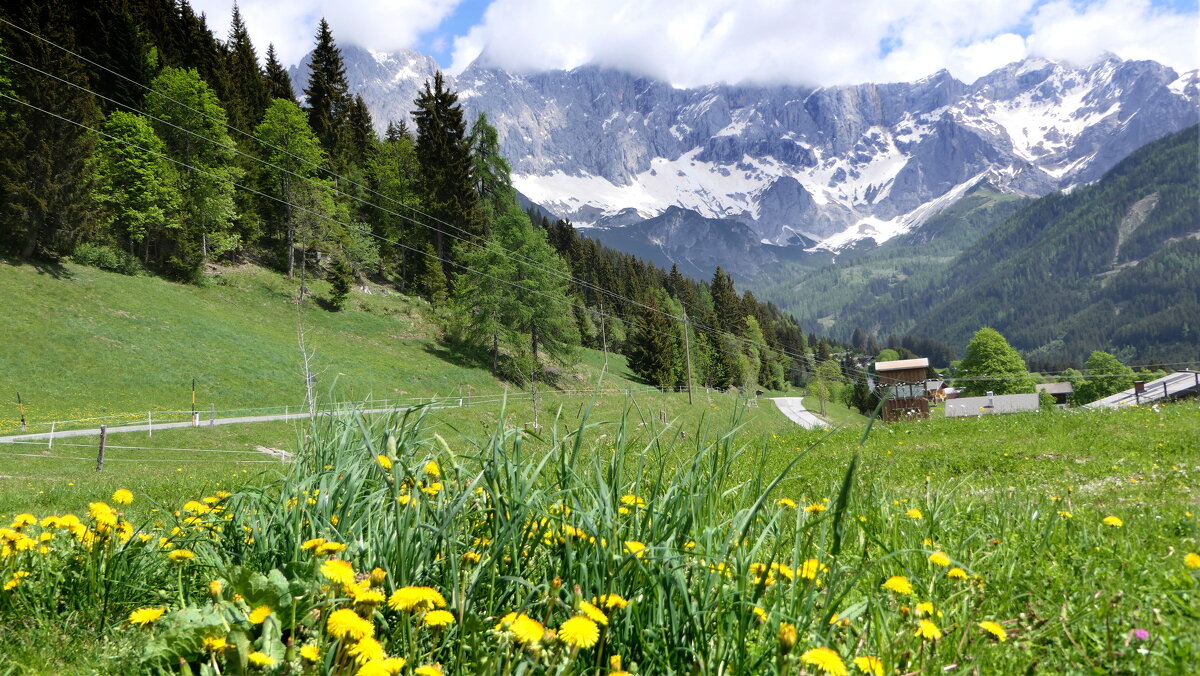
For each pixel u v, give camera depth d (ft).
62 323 150.41
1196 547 13.21
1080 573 11.73
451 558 8.11
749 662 7.57
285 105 255.09
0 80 169.89
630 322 379.35
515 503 9.31
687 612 8.03
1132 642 8.21
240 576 8.21
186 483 45.60
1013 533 14.61
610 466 10.30
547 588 8.08
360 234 262.26
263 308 208.85
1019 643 8.77
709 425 11.45
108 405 127.44
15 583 9.85
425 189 287.69
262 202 250.57
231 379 152.15
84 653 8.63
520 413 125.80
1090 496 23.39
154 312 172.45
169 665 7.57
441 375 200.23
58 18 198.39
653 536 9.57
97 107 202.08
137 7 275.59
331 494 11.05
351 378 168.66
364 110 371.97
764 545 11.20
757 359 402.31
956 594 9.92
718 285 483.51
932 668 7.72
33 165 174.60
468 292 227.61
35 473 72.69
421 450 12.13
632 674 7.11
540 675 6.55
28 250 172.55
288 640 7.75
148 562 11.28
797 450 48.24
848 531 13.32
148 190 199.72
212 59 296.71
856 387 416.46
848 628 8.57
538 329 232.32
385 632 8.19
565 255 416.05
